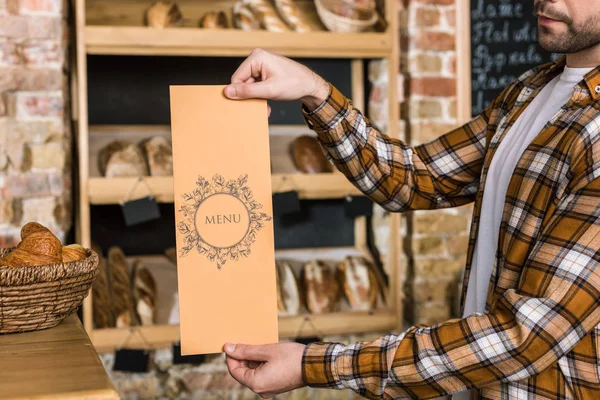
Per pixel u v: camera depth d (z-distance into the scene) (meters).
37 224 1.32
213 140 1.05
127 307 2.35
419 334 1.02
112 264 2.48
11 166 2.19
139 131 2.60
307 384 1.04
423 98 2.68
